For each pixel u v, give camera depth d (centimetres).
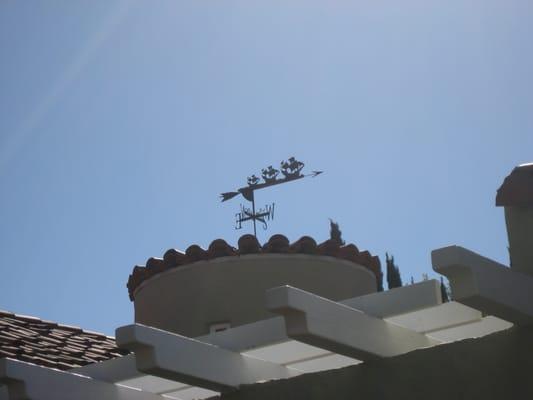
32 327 1658
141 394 1112
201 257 1725
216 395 1141
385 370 959
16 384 1010
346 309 930
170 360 975
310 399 1005
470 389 896
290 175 1936
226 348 1038
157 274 1764
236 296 1684
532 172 896
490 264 826
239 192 1939
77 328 1736
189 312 1694
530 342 866
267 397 1031
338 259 1762
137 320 1795
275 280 1695
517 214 886
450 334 1003
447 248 810
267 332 1016
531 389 855
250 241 1722
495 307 823
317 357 1061
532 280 851
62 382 1041
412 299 930
